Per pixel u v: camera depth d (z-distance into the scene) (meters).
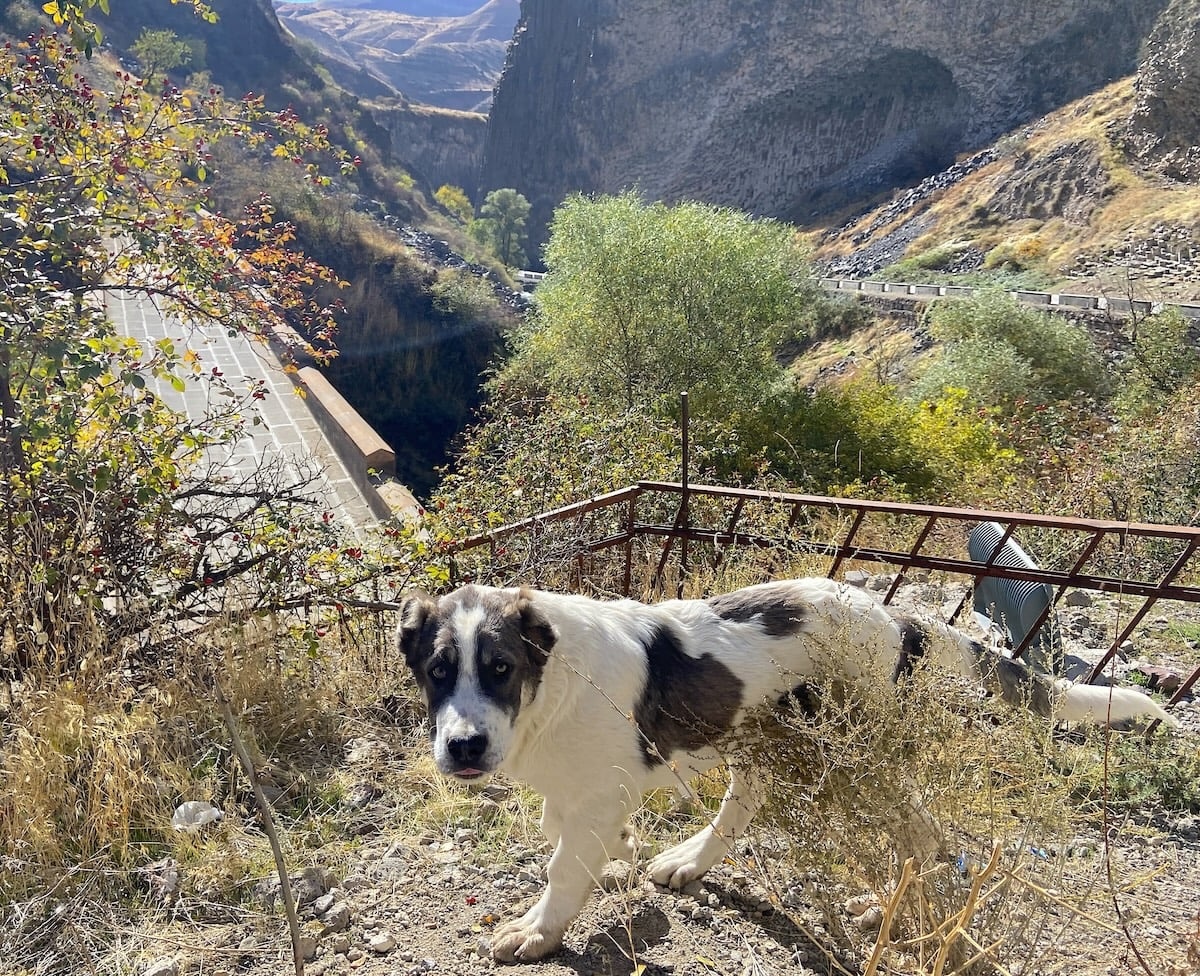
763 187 53.25
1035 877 1.41
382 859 1.64
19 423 1.99
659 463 4.11
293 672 2.17
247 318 2.57
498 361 16.58
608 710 1.41
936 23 47.47
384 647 2.34
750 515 3.38
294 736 2.01
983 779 1.52
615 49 57.62
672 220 11.80
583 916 1.53
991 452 8.34
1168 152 25.33
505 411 5.26
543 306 12.45
